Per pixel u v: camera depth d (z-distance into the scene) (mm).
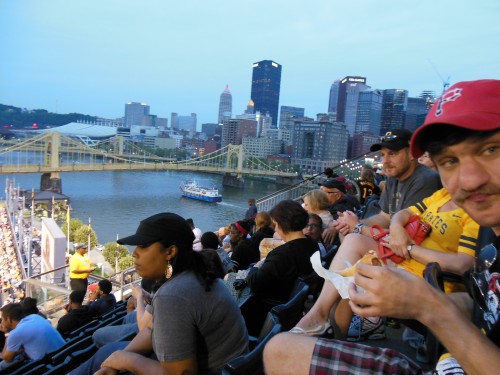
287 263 3031
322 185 5492
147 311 2645
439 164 1006
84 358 3279
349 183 7113
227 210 80375
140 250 2123
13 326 5152
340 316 1748
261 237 5254
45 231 21453
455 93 938
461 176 937
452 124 886
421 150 1013
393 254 2029
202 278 2053
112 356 2221
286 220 3115
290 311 2113
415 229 2146
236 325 2096
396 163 2998
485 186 924
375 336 2250
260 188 108750
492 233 1187
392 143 2957
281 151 174000
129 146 147750
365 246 2096
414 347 2148
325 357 1176
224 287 2146
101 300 5844
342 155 126688
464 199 972
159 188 114750
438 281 1312
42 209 66250
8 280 26109
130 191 105938
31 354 4000
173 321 1923
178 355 1915
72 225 48656
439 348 1310
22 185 128875
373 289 938
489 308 1087
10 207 49281
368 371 1134
